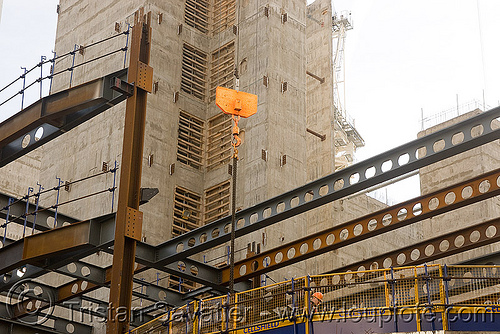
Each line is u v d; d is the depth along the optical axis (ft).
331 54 267.39
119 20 224.12
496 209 193.06
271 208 134.82
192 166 219.41
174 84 219.61
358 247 233.55
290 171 205.36
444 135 116.37
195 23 234.17
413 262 131.13
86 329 159.74
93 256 194.18
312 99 264.52
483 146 195.72
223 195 213.66
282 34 222.69
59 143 221.05
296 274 198.29
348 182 125.90
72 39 235.20
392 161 121.08
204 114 225.15
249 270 143.64
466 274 113.80
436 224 197.77
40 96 129.59
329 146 252.83
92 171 206.39
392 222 128.47
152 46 217.97
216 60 230.48
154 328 99.91
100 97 117.39
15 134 124.36
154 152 206.69
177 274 142.41
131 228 114.62
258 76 214.90
